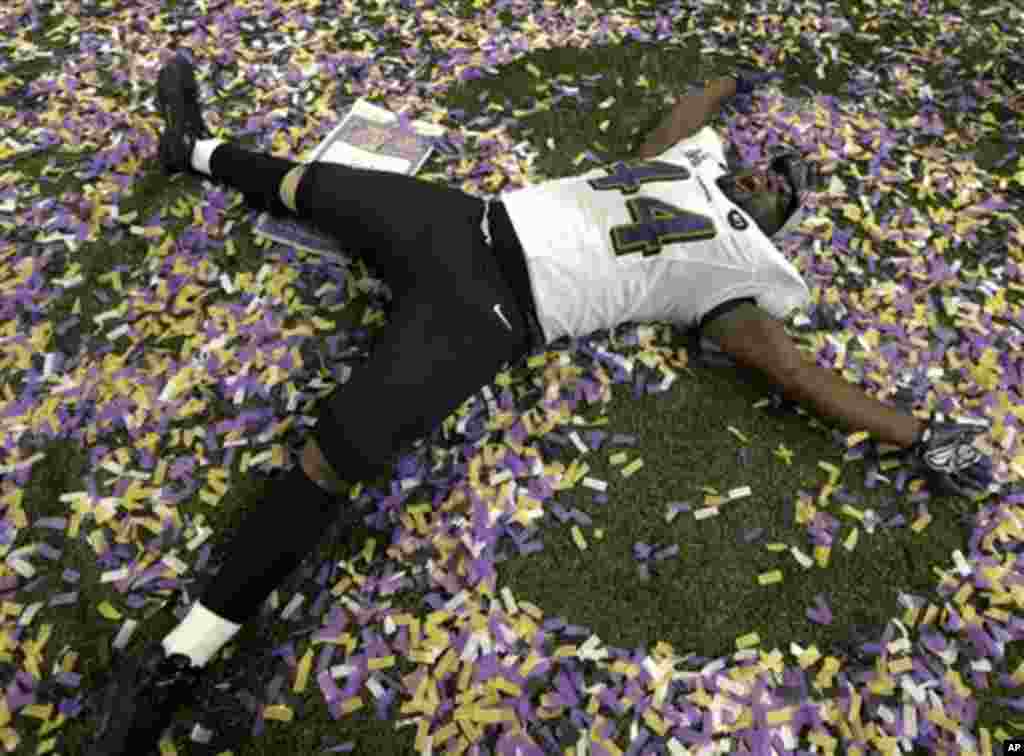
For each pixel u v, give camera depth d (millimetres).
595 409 1555
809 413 1543
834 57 2227
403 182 1534
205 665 1215
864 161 1991
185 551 1362
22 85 2016
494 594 1344
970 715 1257
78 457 1443
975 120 2109
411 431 1298
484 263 1432
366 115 1989
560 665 1280
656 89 2113
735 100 2088
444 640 1290
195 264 1702
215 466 1449
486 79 2096
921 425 1449
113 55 2086
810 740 1229
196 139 1785
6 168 1850
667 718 1235
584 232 1446
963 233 1860
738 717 1241
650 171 1534
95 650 1266
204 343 1586
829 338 1660
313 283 1682
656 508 1454
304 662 1265
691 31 2264
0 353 1558
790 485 1486
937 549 1426
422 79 2086
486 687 1251
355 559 1365
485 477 1458
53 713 1206
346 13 2221
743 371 1611
